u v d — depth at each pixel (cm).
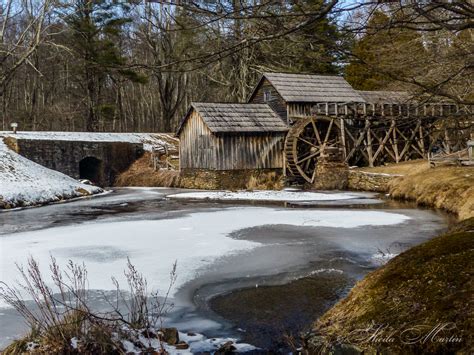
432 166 2217
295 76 3116
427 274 420
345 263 918
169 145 4091
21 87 5934
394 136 2998
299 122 2892
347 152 2992
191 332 583
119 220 1606
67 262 969
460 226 579
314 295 727
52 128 5459
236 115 2941
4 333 589
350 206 1850
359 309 438
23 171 2672
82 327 518
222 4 275
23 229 1477
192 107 3005
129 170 3725
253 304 696
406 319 378
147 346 506
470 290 370
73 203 2309
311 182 2811
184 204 2097
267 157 2969
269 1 274
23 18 3919
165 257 993
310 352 438
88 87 4284
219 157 2838
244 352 518
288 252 1020
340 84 3180
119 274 866
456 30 287
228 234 1248
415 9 276
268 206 1922
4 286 802
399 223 1380
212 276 850
